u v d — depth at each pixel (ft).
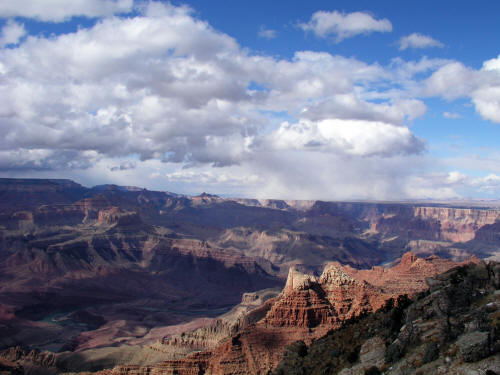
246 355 526.98
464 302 204.33
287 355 290.35
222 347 542.57
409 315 218.79
